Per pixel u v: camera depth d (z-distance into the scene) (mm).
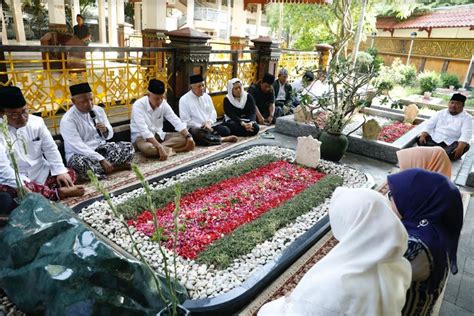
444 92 11016
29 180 2877
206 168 3982
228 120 5312
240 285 2102
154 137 4156
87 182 3432
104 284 1579
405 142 5016
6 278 1758
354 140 4973
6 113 2736
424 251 1203
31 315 1771
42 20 10734
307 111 5430
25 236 1724
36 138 2988
